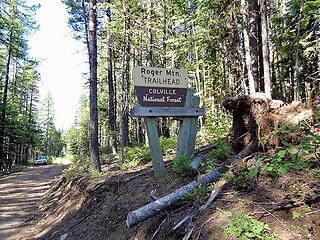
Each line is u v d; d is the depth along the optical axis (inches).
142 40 647.8
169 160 354.6
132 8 572.7
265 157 184.7
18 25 1066.7
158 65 711.1
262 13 414.0
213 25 474.0
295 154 175.2
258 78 441.1
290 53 439.5
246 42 434.3
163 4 585.9
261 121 221.1
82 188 417.1
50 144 3154.5
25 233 397.4
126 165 436.8
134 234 211.5
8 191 694.5
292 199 158.4
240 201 171.0
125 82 674.2
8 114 1275.8
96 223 287.0
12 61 1229.7
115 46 727.7
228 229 149.9
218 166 233.8
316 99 237.6
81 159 780.0
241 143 244.4
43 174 1019.9
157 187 267.7
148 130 289.7
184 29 583.8
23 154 2005.4
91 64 495.2
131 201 270.7
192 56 626.5
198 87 561.3
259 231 143.0
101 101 1342.3
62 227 353.7
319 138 160.1
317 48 409.4
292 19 404.8
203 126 513.0
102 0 649.0
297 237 138.9
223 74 564.1
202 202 188.4
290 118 212.7
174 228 176.6
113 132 826.2
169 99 289.9
